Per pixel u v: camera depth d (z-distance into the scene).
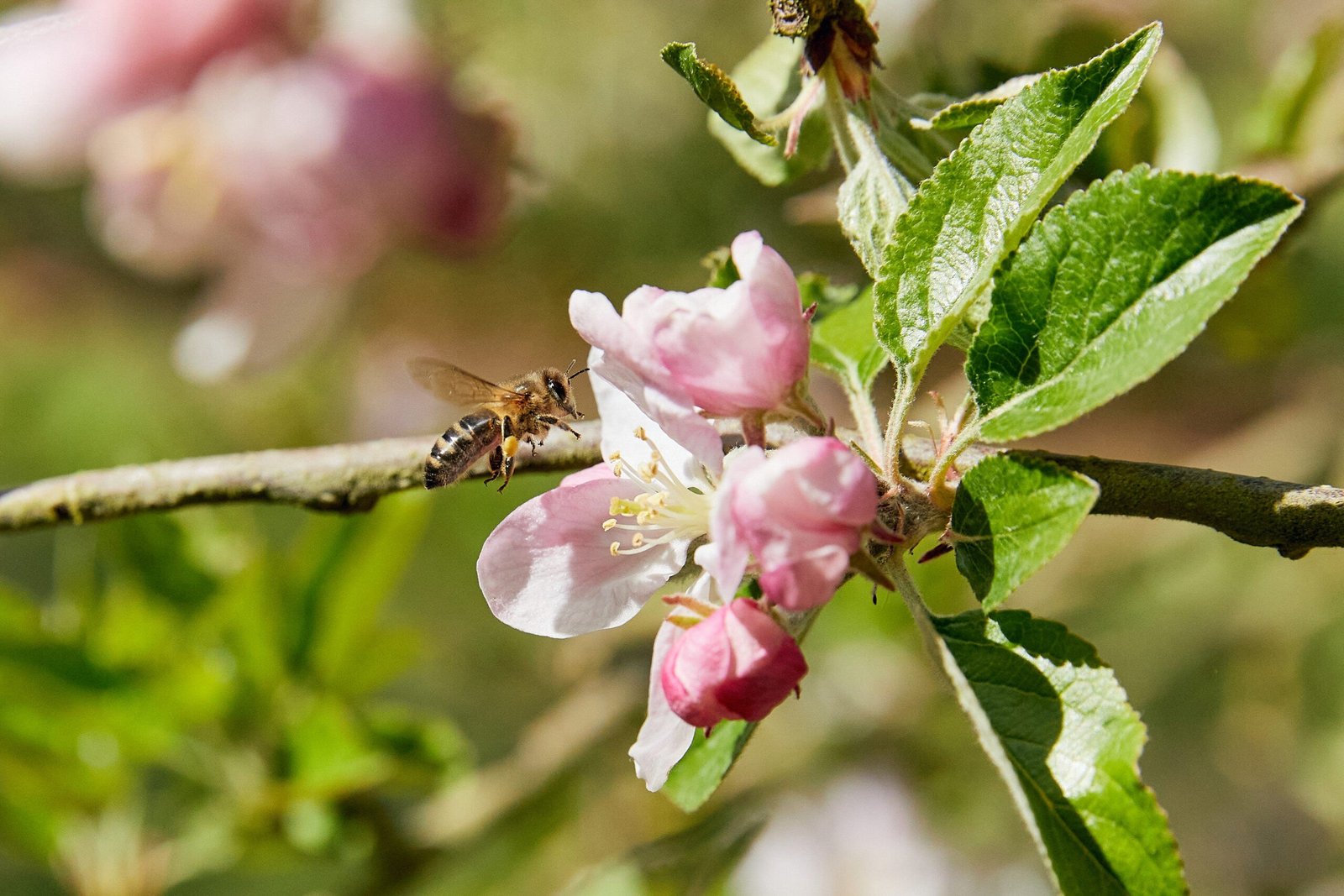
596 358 0.38
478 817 0.52
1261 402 1.11
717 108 0.38
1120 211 0.36
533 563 0.38
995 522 0.36
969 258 0.37
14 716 0.49
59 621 0.50
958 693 0.35
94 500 0.42
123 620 0.49
